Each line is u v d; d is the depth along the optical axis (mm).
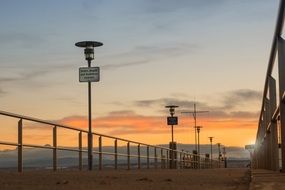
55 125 18922
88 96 27703
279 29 13242
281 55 13547
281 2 11891
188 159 50438
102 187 10664
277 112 14938
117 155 27984
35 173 15969
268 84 17938
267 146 21609
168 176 17141
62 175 15102
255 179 10383
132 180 13562
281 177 11367
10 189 9508
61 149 19625
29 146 16875
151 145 35344
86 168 24703
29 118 16625
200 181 14047
